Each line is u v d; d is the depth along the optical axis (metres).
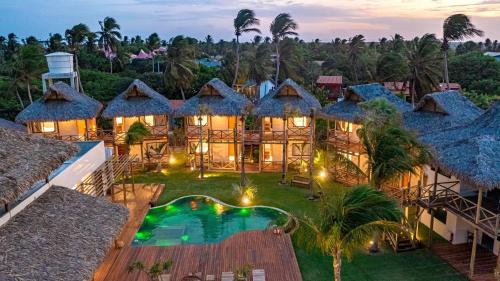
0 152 14.32
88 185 22.03
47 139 16.45
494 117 20.45
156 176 31.38
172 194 27.39
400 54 54.41
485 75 58.94
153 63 69.88
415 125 25.66
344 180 28.31
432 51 45.97
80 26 56.19
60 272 12.41
